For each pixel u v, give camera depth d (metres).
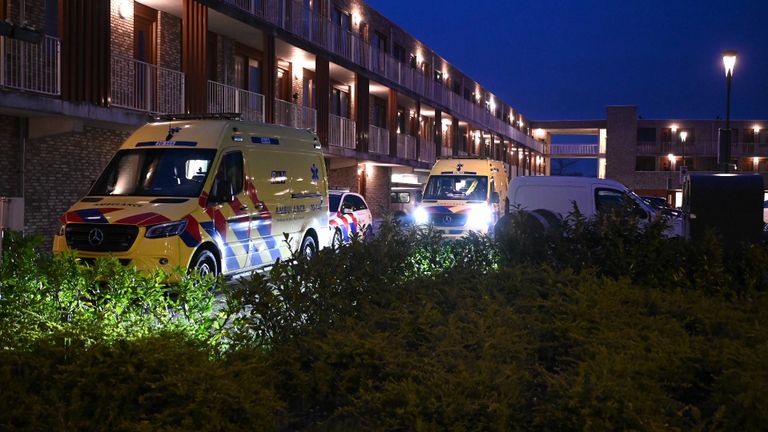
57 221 16.19
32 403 4.32
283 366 5.29
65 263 6.41
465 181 20.91
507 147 68.50
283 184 13.45
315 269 6.36
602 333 5.47
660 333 5.67
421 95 40.50
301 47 25.98
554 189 16.00
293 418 4.95
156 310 6.12
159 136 11.97
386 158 34.94
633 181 77.62
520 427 4.32
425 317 5.78
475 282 7.22
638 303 6.61
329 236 15.57
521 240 8.64
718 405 4.51
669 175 76.44
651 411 4.13
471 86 57.22
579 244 8.45
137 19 19.17
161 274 6.55
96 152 17.20
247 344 5.52
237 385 4.52
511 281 7.11
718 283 7.83
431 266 8.73
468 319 5.84
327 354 5.18
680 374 4.89
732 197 10.45
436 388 4.42
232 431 4.25
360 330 5.44
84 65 15.44
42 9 15.35
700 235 10.52
